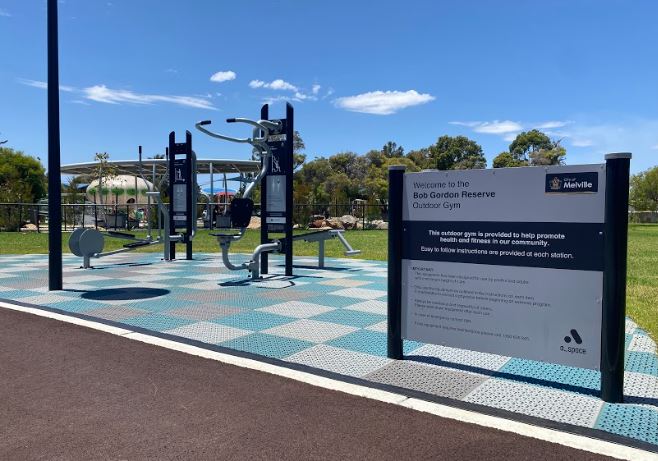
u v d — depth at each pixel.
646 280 9.20
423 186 4.19
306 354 4.59
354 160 59.81
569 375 4.03
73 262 12.12
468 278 4.01
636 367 4.21
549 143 72.44
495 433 3.04
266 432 3.06
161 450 2.84
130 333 5.28
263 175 9.44
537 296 3.70
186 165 12.73
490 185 3.87
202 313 6.28
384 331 5.43
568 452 2.81
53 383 3.87
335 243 19.25
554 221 3.61
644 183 63.69
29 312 6.27
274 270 10.57
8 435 3.02
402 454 2.80
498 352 3.89
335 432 3.06
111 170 36.66
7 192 31.25
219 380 3.92
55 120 7.70
